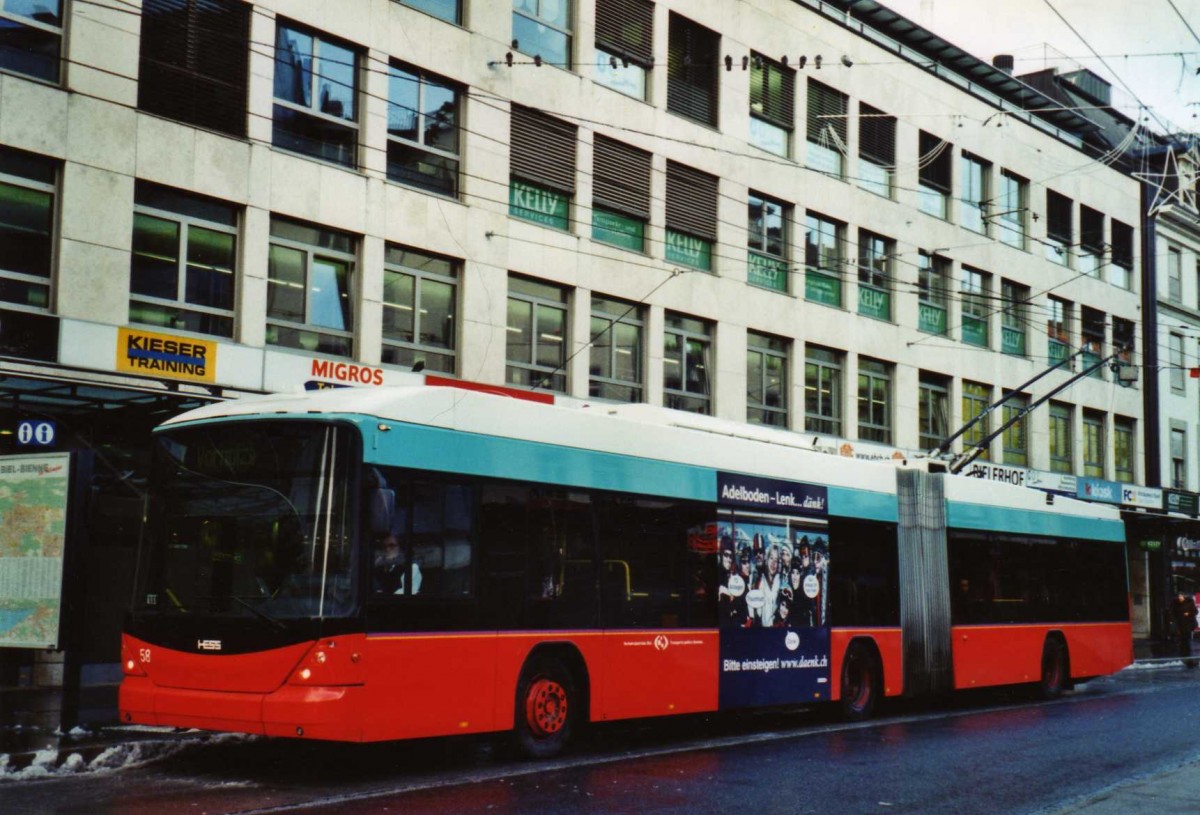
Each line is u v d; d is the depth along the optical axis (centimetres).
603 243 2495
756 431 1598
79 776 1056
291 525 1022
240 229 1925
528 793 995
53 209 1719
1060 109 3975
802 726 1571
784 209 2980
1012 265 3753
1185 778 1117
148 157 1805
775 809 955
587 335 2456
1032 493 2089
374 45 2106
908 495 1788
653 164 2616
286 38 2002
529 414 1202
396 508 1045
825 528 1612
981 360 3616
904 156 3341
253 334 1917
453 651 1082
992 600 1934
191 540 1066
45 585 1249
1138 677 2666
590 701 1232
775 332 2908
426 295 2192
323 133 2052
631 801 969
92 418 1800
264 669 1002
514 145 2338
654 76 2631
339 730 978
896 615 1723
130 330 1762
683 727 1549
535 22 2414
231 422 1070
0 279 1659
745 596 1457
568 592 1216
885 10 3288
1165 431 4528
